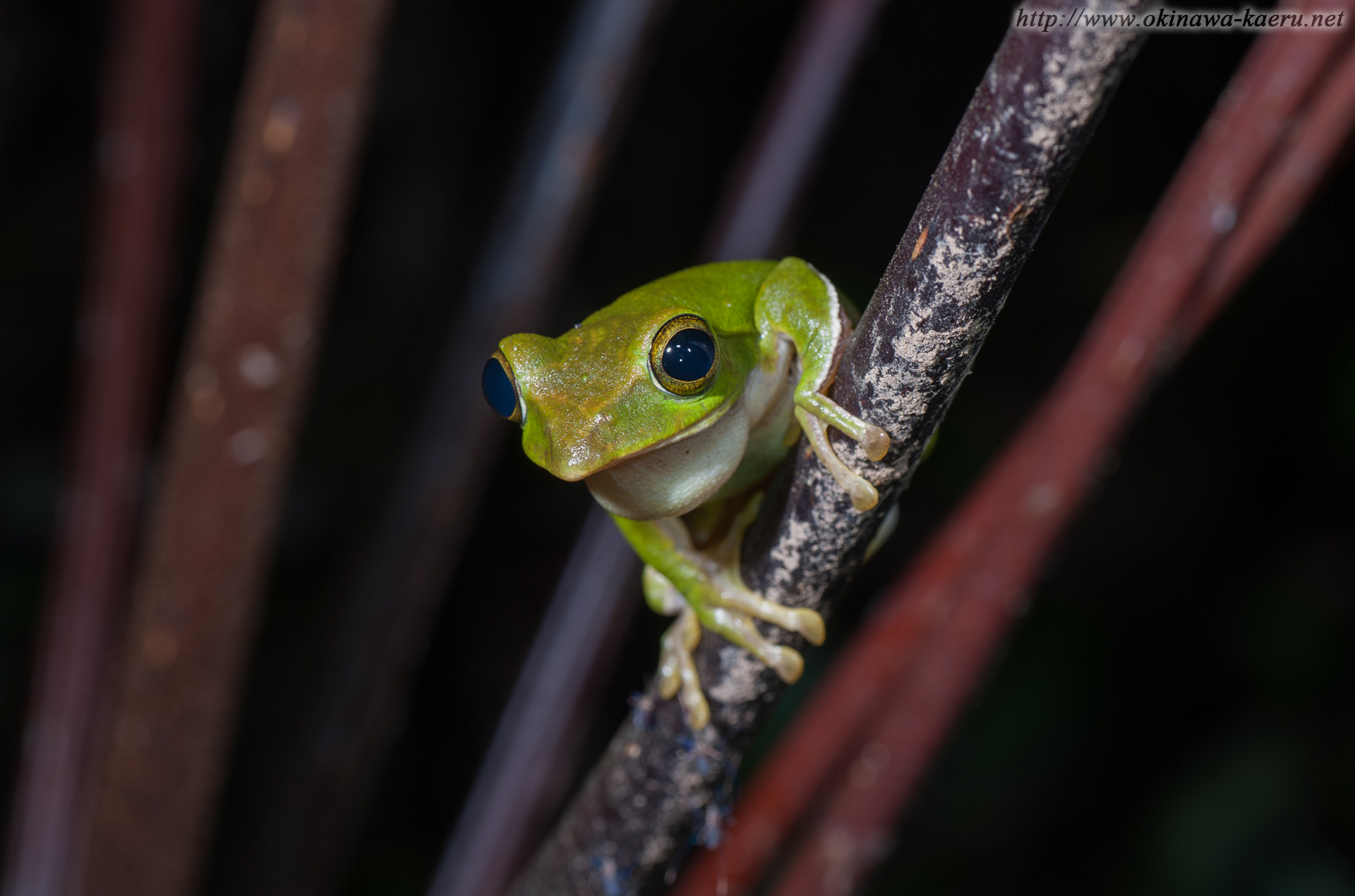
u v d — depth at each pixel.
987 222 0.18
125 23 0.25
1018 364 0.58
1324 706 0.45
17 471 0.52
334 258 0.23
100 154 0.26
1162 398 0.54
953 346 0.18
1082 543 0.53
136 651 0.24
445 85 0.60
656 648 0.52
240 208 0.23
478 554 0.55
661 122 0.63
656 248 0.62
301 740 0.27
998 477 0.23
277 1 0.22
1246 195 0.22
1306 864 0.41
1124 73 0.17
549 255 0.27
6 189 0.55
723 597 0.20
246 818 0.29
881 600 0.25
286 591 0.50
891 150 0.61
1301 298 0.53
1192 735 0.48
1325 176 0.22
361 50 0.23
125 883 0.24
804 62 0.27
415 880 0.46
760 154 0.27
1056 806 0.47
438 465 0.27
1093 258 0.58
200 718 0.24
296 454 0.54
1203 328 0.22
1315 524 0.50
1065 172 0.18
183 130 0.26
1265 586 0.49
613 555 0.27
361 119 0.23
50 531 0.51
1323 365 0.52
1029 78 0.17
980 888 0.46
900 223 0.61
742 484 0.22
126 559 0.26
